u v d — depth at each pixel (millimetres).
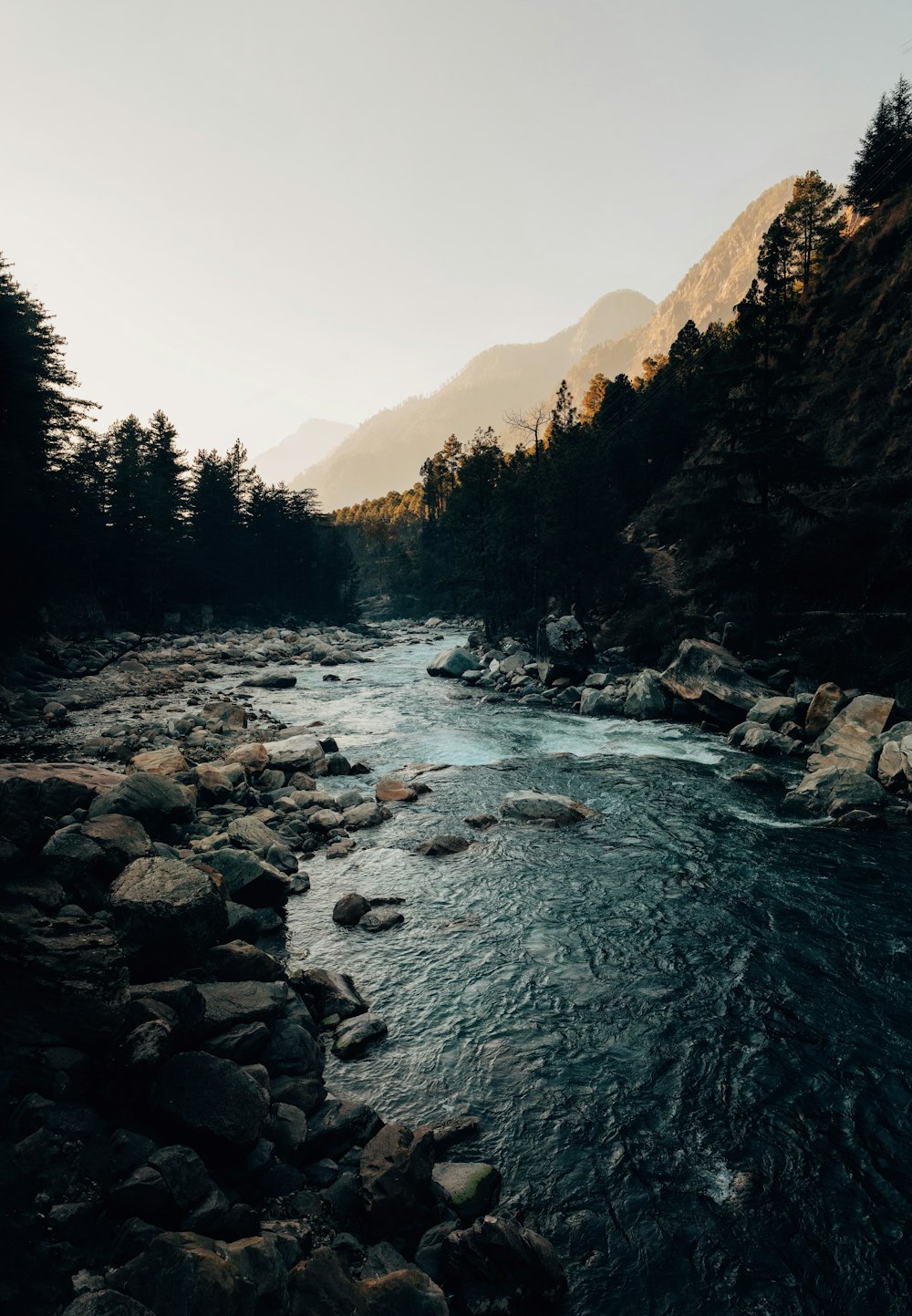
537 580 56344
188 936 8398
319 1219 5762
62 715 29062
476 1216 6055
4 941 6824
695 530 34375
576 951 10930
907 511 31484
